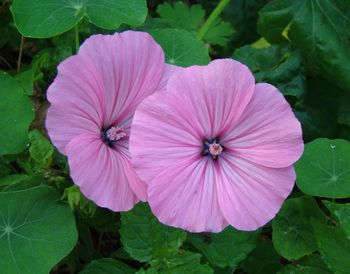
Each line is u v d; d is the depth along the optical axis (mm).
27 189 419
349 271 429
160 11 600
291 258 451
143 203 428
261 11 561
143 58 390
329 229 441
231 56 577
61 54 500
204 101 378
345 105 558
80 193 415
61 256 409
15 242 409
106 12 436
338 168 459
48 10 435
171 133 377
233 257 441
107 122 400
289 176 389
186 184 382
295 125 382
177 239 422
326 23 547
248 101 380
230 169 393
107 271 436
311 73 559
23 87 472
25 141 428
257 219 389
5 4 527
